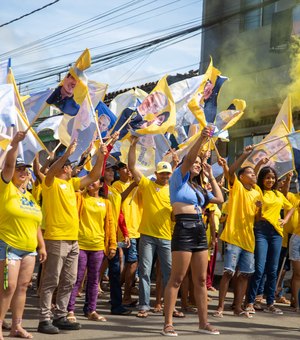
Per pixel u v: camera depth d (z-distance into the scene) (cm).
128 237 1591
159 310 1523
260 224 1564
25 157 1342
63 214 1240
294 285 1661
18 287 1155
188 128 1945
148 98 1528
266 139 1694
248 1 2683
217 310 1499
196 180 1280
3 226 1104
